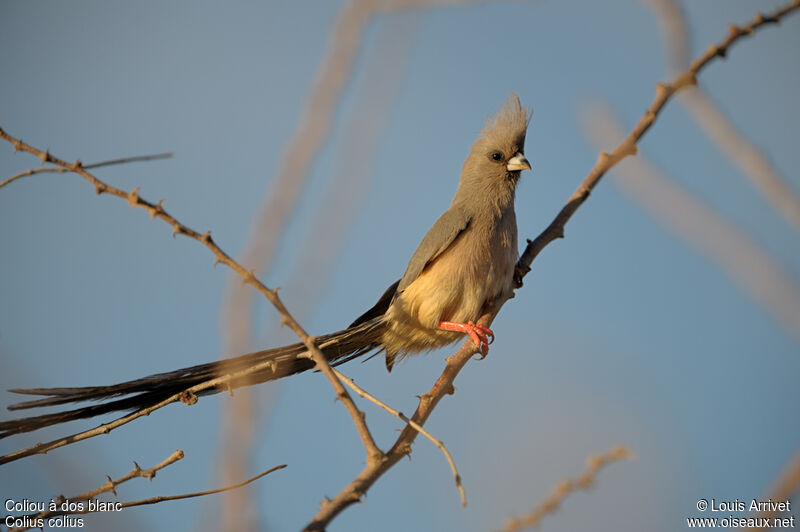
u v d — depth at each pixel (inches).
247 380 279.4
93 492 222.2
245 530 142.4
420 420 264.4
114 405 294.4
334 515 198.4
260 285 160.4
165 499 227.6
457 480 213.3
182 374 297.1
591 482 245.6
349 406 217.6
